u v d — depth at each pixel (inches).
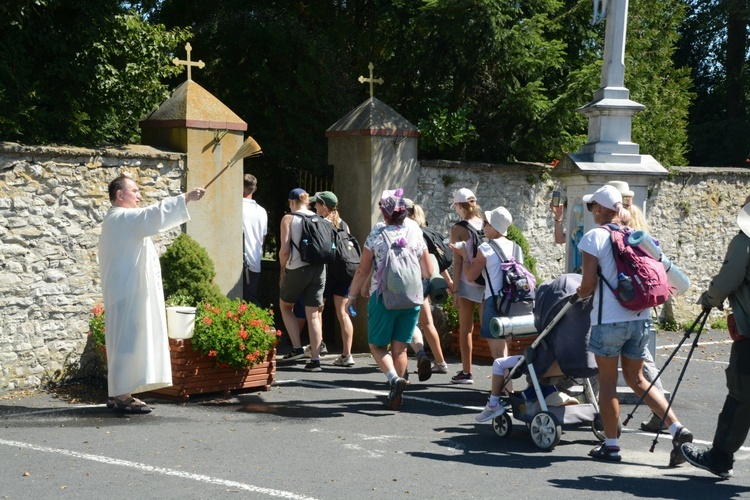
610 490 210.8
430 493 204.4
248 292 398.3
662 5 586.2
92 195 332.5
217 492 201.2
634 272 228.8
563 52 500.4
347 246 384.5
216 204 367.9
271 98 533.0
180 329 302.0
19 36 357.1
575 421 250.7
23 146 312.3
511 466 230.8
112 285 279.7
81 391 316.2
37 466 220.7
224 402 306.5
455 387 340.8
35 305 317.7
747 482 221.5
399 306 295.3
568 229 337.4
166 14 561.0
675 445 233.6
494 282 306.7
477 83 507.2
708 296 223.3
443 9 472.7
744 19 900.0
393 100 538.3
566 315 249.1
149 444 244.7
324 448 244.5
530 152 510.3
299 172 485.7
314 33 539.5
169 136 363.3
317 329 372.8
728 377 220.7
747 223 216.5
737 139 865.5
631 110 327.9
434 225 457.4
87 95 397.4
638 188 326.3
